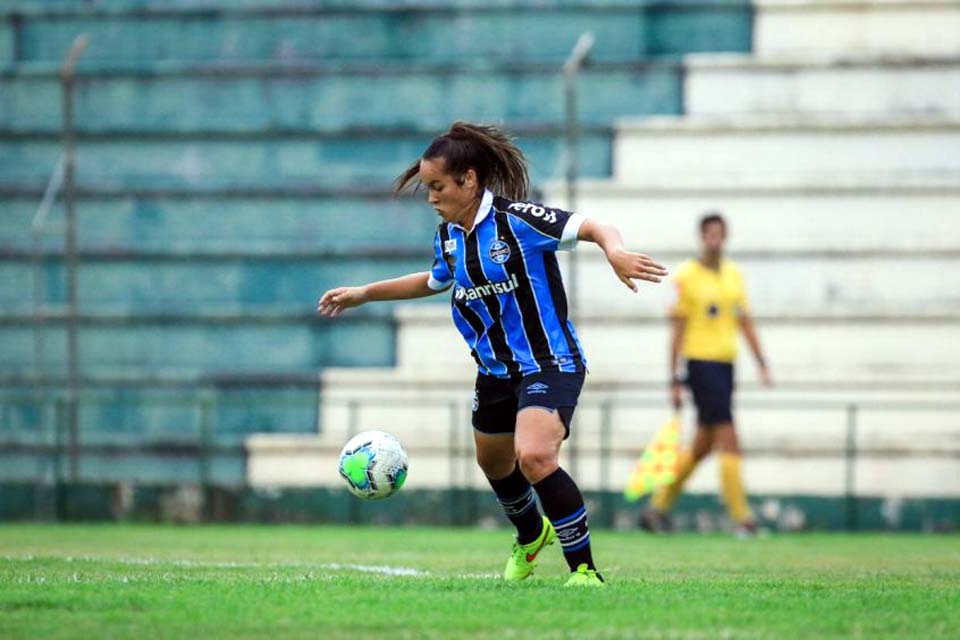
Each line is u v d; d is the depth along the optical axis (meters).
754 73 59.28
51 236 59.00
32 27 63.91
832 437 53.69
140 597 18.38
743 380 54.88
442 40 62.00
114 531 45.56
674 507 52.22
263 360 57.03
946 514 51.06
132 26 63.62
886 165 57.59
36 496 53.50
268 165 59.94
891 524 51.25
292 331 57.00
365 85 60.75
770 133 58.09
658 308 55.53
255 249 57.84
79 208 59.44
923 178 56.78
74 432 53.41
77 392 53.94
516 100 60.03
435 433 54.34
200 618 16.44
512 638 14.91
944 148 57.41
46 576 22.61
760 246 56.31
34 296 58.31
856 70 58.94
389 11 62.28
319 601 17.98
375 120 60.62
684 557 32.16
